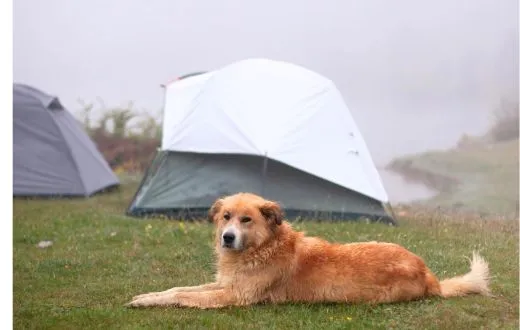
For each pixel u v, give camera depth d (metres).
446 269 3.55
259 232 2.97
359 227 4.39
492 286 3.21
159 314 2.89
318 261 2.99
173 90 5.62
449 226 4.39
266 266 2.97
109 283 3.35
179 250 3.85
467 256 3.67
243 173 4.79
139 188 5.20
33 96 6.11
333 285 2.96
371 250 3.02
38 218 4.72
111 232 4.29
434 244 3.95
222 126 4.80
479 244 3.94
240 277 2.98
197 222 4.59
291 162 4.68
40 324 2.87
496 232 4.19
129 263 3.65
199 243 4.00
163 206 4.78
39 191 5.91
